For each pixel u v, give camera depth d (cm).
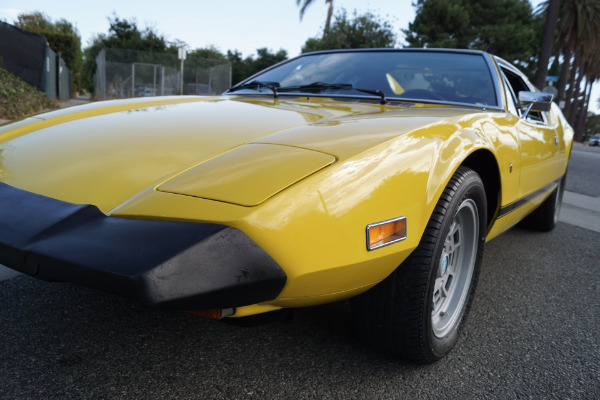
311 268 118
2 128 184
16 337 170
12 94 1030
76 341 170
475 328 205
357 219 124
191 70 2002
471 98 234
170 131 160
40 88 1398
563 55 3416
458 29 2859
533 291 253
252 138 151
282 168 122
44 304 196
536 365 177
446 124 164
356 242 124
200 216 110
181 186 120
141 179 130
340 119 164
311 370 162
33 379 146
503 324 211
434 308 172
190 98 230
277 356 169
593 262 312
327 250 119
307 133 145
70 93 2558
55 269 109
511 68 296
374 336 161
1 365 152
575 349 191
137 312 195
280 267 114
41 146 159
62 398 139
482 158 186
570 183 716
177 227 109
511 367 174
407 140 144
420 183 140
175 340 176
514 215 242
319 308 208
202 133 156
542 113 305
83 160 143
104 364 157
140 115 183
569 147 368
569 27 3136
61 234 113
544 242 355
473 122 179
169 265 103
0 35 1309
